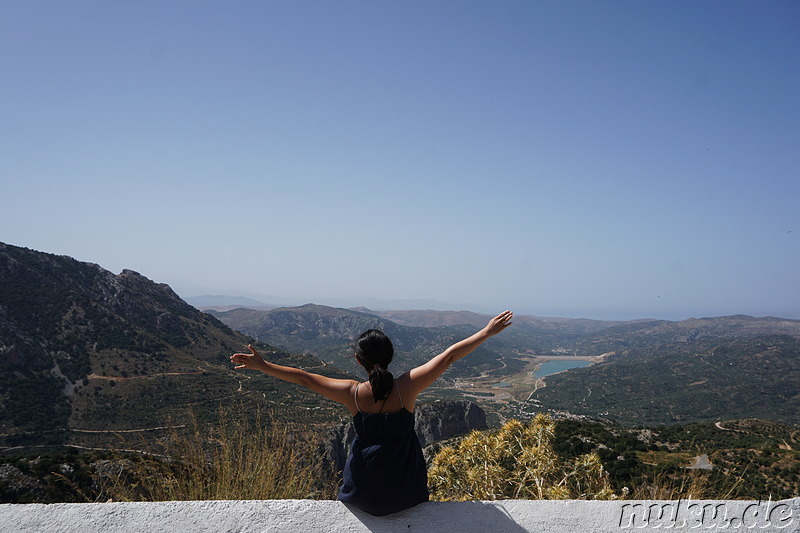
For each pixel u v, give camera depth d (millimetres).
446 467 5836
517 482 5441
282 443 4609
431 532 2457
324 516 2531
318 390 2820
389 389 2656
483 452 5715
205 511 2488
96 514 2447
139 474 4320
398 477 2586
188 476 4422
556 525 2525
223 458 4480
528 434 5723
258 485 4363
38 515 2439
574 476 5410
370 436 2668
